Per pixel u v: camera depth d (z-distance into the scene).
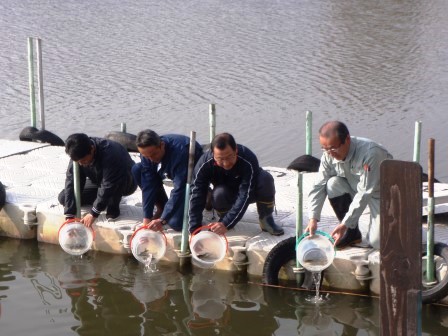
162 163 7.73
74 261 8.22
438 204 7.78
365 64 17.95
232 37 20.95
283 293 7.34
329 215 8.16
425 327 6.68
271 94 15.77
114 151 7.92
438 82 16.45
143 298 7.43
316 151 12.64
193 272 7.84
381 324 5.05
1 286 7.70
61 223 8.46
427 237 6.76
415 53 18.91
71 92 15.99
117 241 8.18
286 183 9.16
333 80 16.72
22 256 8.38
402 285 4.95
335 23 22.56
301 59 18.48
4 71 17.53
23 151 10.46
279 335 6.75
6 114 14.60
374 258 7.14
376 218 7.05
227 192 7.56
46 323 6.97
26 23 22.73
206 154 7.45
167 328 6.91
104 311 7.20
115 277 7.84
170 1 26.39
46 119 14.30
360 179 6.93
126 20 23.28
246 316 7.07
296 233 7.35
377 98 15.46
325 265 7.05
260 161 12.28
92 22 22.95
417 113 14.53
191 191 7.54
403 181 4.85
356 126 13.87
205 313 7.14
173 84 16.55
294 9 24.83
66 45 20.06
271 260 7.37
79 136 7.74
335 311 7.06
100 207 7.98
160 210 8.22
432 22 22.45
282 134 13.50
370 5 25.23
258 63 18.17
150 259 7.76
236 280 7.65
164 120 14.30
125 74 17.33
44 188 9.15
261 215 7.73
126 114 14.63
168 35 21.22
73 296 7.49
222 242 7.47
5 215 8.70
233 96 15.66
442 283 6.68
